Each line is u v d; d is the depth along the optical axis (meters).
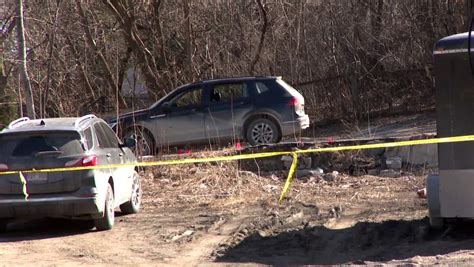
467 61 9.04
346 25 27.47
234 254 9.50
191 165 17.06
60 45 24.02
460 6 26.11
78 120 11.91
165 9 29.12
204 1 29.25
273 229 11.12
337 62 27.02
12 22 21.31
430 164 16.14
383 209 12.32
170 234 11.10
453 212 9.24
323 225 11.09
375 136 21.11
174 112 20.05
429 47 26.70
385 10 27.62
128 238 10.90
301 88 26.84
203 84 20.28
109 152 12.19
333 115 25.97
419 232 9.88
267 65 28.64
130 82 30.95
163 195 15.08
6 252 10.05
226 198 14.35
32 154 11.16
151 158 17.80
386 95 26.03
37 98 22.91
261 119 19.83
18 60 17.56
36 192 11.05
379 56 27.00
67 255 9.76
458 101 9.12
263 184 15.69
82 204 11.03
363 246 9.59
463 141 9.12
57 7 20.75
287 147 17.09
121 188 12.48
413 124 23.19
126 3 27.30
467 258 8.34
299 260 9.01
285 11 28.91
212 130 19.98
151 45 28.75
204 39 29.16
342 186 15.02
